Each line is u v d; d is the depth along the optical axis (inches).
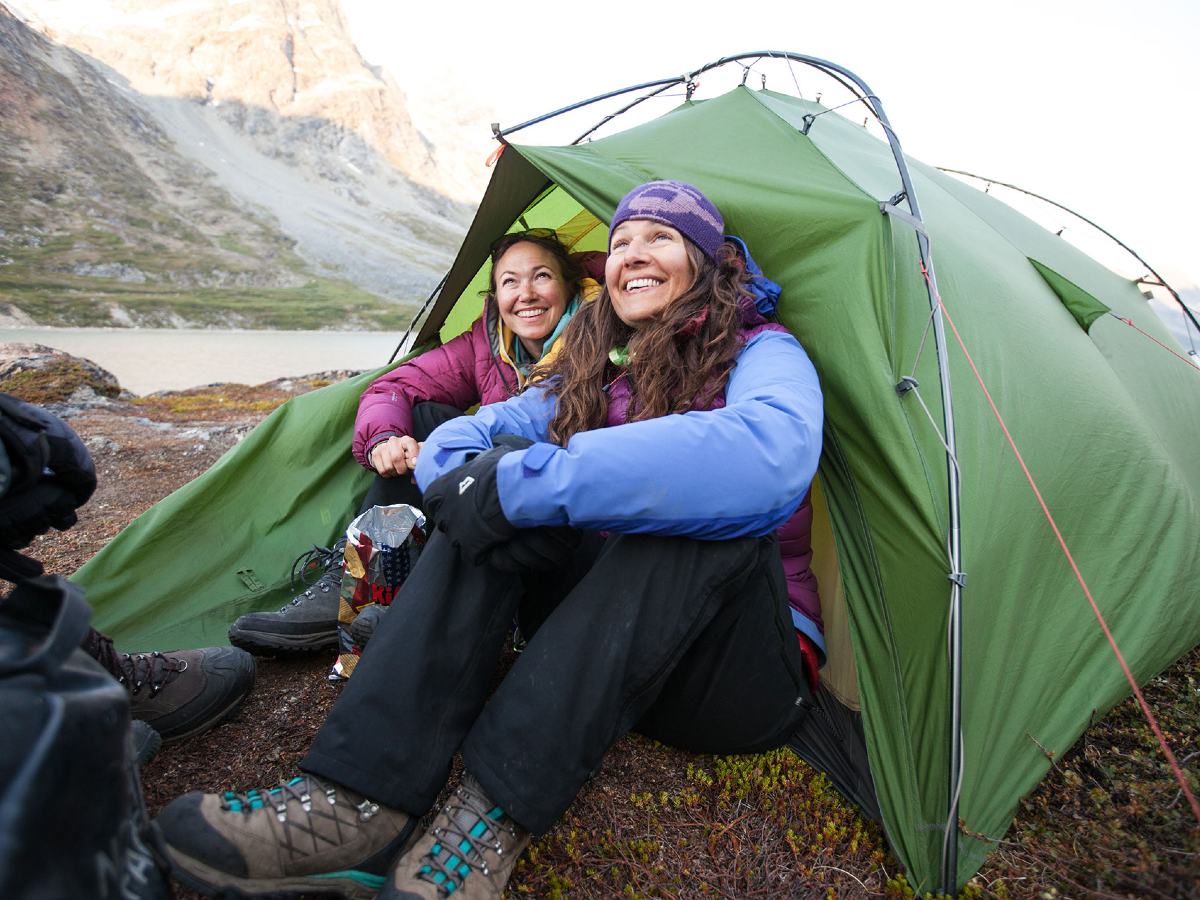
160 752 76.0
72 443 52.5
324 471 118.3
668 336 74.4
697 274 77.4
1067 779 71.1
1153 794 67.2
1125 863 58.4
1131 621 79.7
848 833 71.4
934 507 70.1
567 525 59.4
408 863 53.9
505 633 63.2
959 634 67.1
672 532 59.1
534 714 56.4
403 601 60.6
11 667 30.7
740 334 76.4
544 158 102.1
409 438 97.7
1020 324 89.7
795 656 72.0
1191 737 79.2
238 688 80.4
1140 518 83.8
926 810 67.1
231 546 111.3
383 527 83.8
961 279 88.2
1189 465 105.2
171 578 106.5
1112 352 108.9
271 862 51.9
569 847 65.7
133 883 33.5
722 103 110.5
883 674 73.5
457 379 114.3
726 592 61.5
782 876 65.7
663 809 72.6
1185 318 145.3
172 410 315.9
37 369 319.0
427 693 58.0
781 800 74.6
